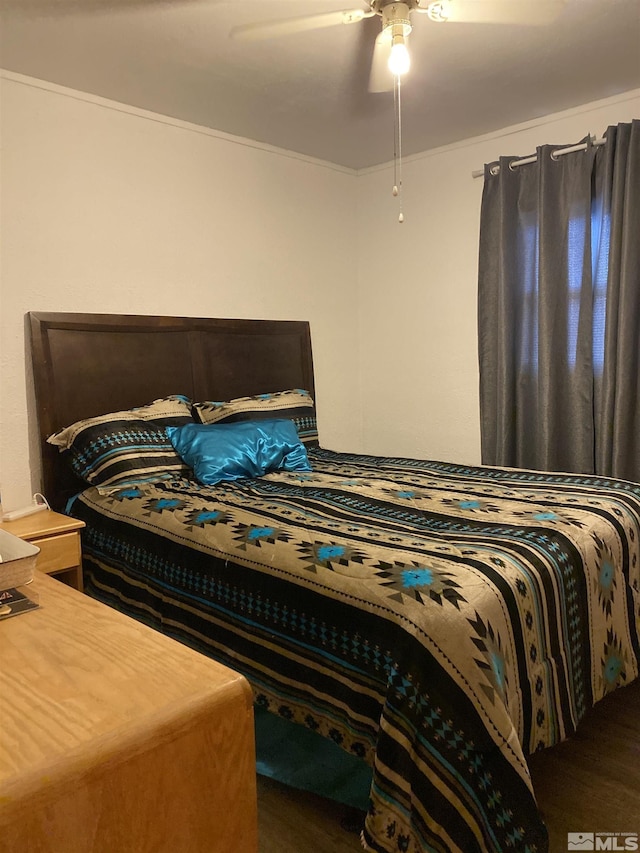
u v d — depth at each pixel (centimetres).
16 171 247
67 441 248
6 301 247
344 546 160
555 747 184
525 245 312
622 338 274
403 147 348
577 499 205
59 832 61
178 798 71
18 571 108
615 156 275
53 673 80
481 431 336
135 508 212
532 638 145
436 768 120
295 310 360
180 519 195
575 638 160
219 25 212
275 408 306
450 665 124
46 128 255
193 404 295
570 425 302
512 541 165
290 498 216
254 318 338
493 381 329
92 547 222
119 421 249
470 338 350
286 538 169
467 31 221
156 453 248
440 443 371
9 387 250
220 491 228
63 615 98
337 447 393
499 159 310
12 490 253
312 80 257
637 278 274
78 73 246
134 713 70
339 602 141
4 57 232
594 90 275
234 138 321
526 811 121
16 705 72
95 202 271
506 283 311
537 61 246
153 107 282
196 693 74
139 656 84
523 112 300
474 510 196
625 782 168
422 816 119
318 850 145
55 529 209
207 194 312
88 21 207
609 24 218
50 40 220
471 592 135
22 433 254
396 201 374
